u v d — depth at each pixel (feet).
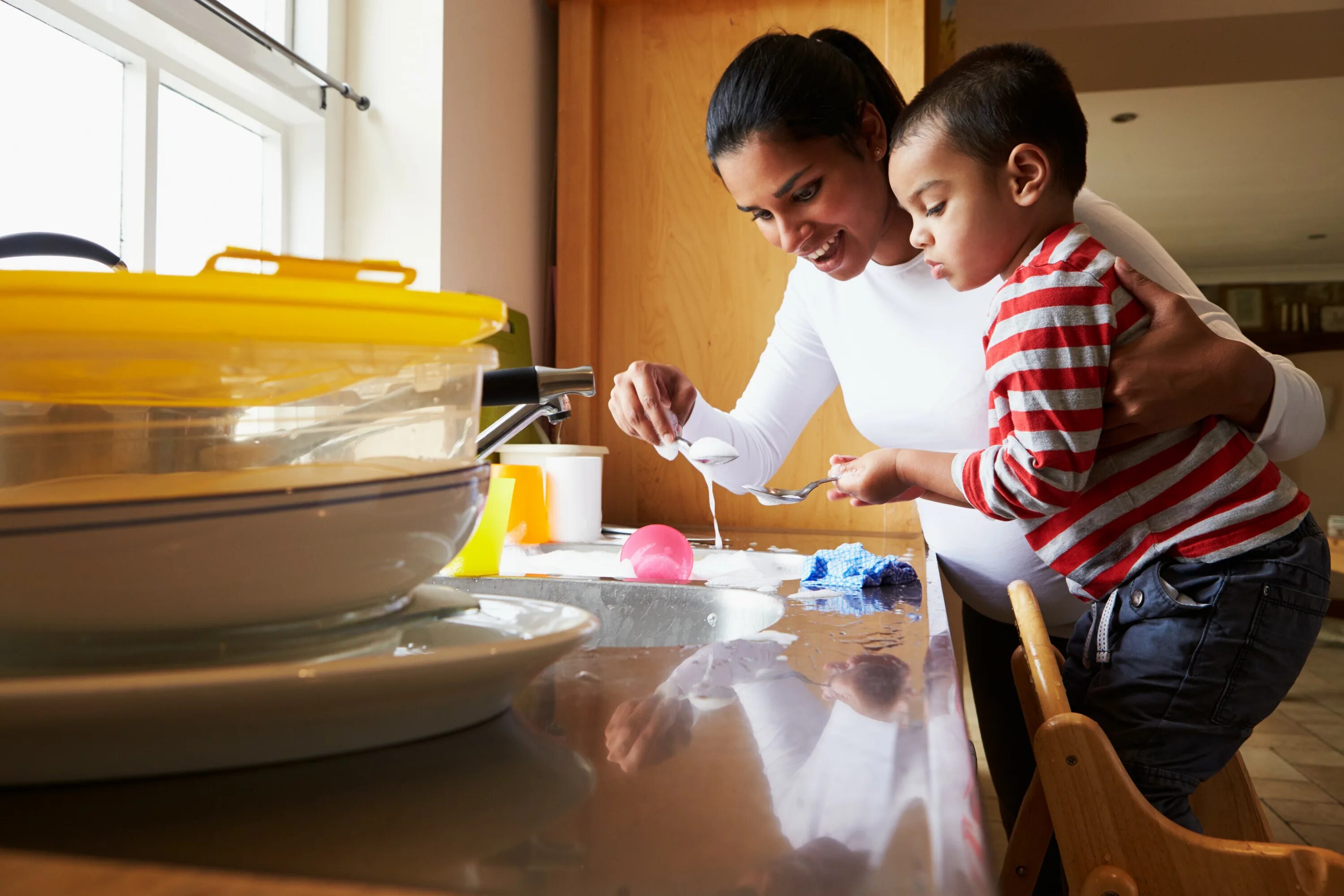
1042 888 4.51
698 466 4.53
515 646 1.13
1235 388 2.95
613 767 1.10
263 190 5.34
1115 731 3.16
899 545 4.96
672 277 6.73
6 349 1.10
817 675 1.66
